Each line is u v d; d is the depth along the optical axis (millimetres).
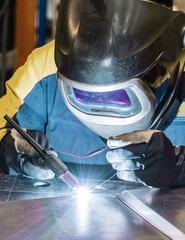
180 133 1623
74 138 1643
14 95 1561
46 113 1626
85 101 1167
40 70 1546
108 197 1077
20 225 886
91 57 1010
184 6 1229
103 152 1665
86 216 943
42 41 3123
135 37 1023
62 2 1120
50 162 1091
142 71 1039
